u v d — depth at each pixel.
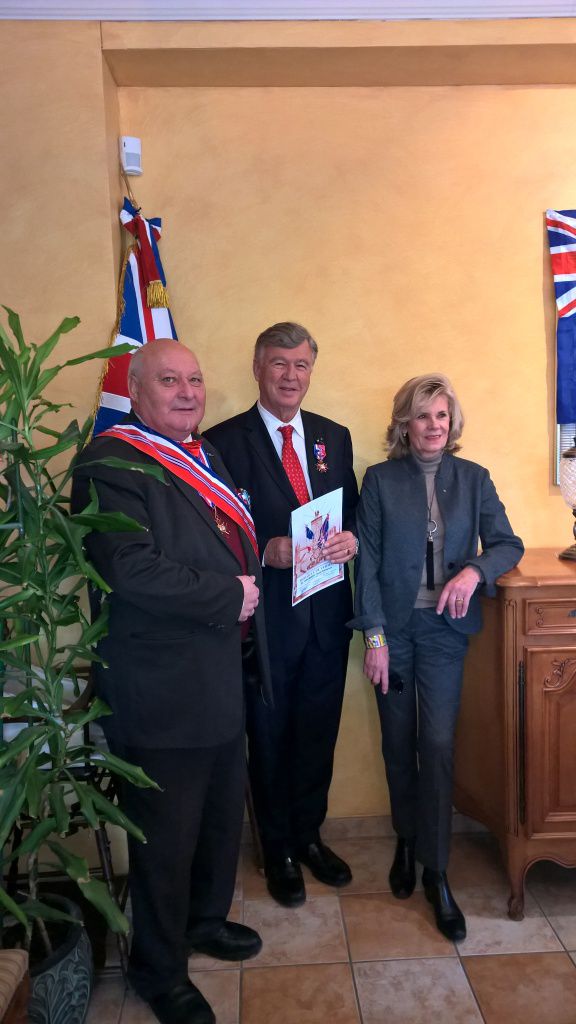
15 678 1.74
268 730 2.29
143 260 2.40
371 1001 1.89
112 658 1.73
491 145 2.57
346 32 2.25
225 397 2.60
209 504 1.82
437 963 2.03
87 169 2.26
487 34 2.26
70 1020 1.67
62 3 2.18
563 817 2.17
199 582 1.64
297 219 2.56
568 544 2.69
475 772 2.40
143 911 1.82
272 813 2.36
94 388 2.32
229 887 2.01
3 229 2.26
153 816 1.76
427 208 2.58
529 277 2.62
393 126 2.55
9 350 1.50
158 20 2.21
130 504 1.68
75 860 1.55
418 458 2.22
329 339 2.61
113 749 1.79
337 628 2.33
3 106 2.23
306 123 2.53
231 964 2.05
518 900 2.20
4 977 1.25
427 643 2.22
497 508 2.25
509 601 2.12
